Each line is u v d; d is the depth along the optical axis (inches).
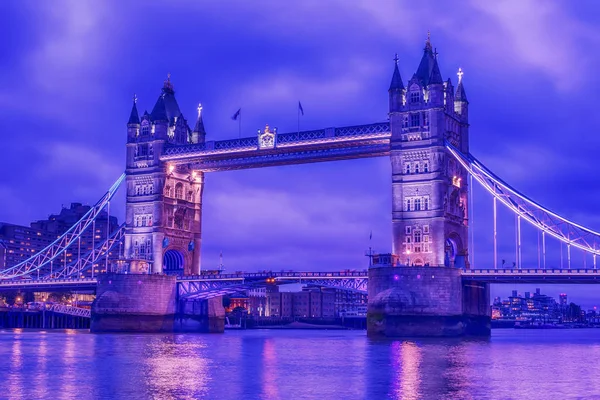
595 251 5418.3
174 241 7249.0
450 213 5964.6
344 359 3486.7
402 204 5935.0
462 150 6254.9
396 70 6097.4
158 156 7170.3
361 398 2160.4
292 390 2331.4
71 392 2282.2
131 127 7391.7
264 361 3400.6
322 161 6688.0
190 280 7052.2
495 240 5782.5
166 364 3230.8
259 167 7106.3
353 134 6220.5
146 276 6934.1
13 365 3159.5
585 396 2209.6
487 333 6225.4
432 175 5836.6
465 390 2327.8
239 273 6771.7
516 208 5757.9
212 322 7662.4
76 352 3976.4
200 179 7568.9
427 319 5511.8
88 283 7490.2
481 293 6131.9
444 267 5580.7
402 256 5885.8
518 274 5521.7
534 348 4596.5
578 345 5216.5
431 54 6225.4
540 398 2164.1
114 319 6845.5
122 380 2593.5
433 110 5885.8
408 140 5959.6
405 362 3309.5
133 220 7263.8
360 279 6190.9
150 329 6939.0
